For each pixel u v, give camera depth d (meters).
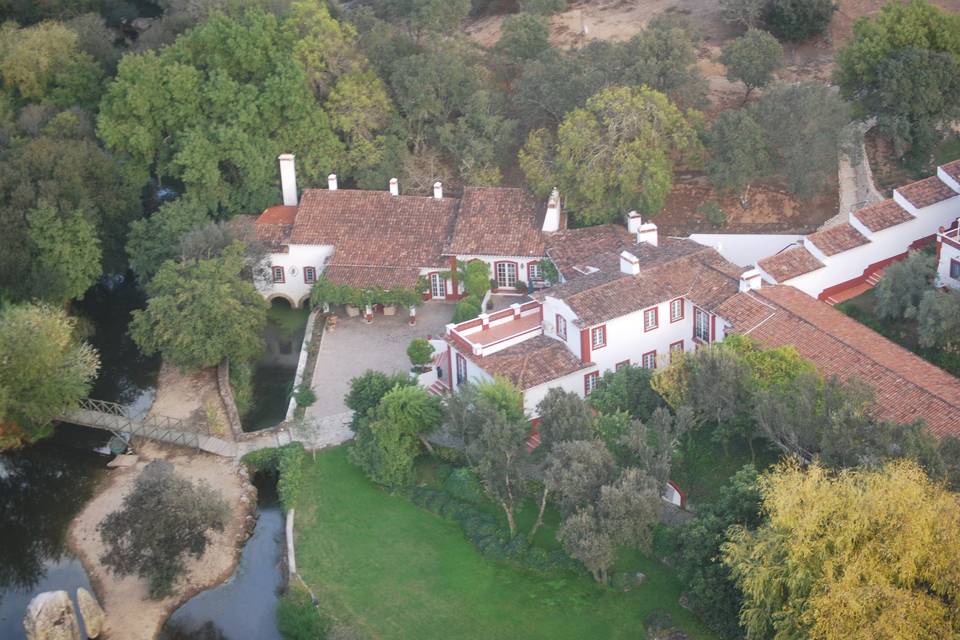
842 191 81.06
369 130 91.06
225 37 91.12
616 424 59.38
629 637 52.22
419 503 62.59
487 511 61.25
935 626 42.41
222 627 57.06
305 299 85.00
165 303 73.88
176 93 87.88
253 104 88.06
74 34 96.44
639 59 85.75
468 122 90.94
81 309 87.88
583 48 94.38
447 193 89.62
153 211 92.75
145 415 73.38
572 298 67.44
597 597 54.72
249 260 80.38
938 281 66.69
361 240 83.06
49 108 90.94
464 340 68.50
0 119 90.00
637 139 81.00
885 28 81.25
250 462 67.81
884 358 60.75
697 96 86.62
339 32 91.25
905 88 78.88
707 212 80.69
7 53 94.19
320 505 63.59
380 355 76.88
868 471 46.84
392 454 63.28
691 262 70.94
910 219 71.75
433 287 82.69
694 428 61.72
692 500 59.00
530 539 58.56
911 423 51.69
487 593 56.09
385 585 57.47
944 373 59.56
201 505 59.38
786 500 45.56
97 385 77.75
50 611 54.47
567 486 53.41
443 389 71.31
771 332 64.00
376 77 91.94
